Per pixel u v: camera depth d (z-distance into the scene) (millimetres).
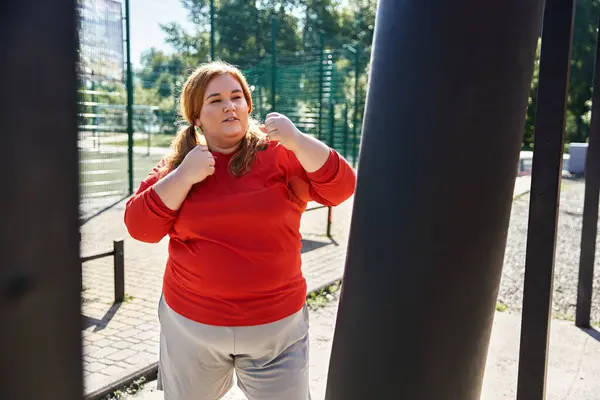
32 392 538
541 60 1565
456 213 1233
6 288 513
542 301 1685
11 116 501
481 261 1284
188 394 2076
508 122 1235
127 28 11531
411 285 1272
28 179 511
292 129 1844
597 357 3969
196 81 1978
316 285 5664
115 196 11633
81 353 570
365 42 37062
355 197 1365
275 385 2002
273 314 1957
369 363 1342
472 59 1182
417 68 1208
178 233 1988
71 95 529
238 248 1911
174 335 2049
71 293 550
